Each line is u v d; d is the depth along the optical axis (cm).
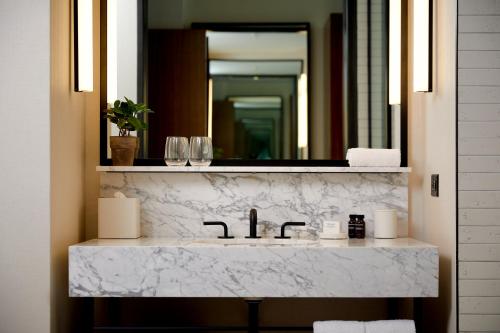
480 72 266
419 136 314
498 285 266
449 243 275
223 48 327
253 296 268
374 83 323
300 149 324
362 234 303
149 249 269
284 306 325
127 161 308
